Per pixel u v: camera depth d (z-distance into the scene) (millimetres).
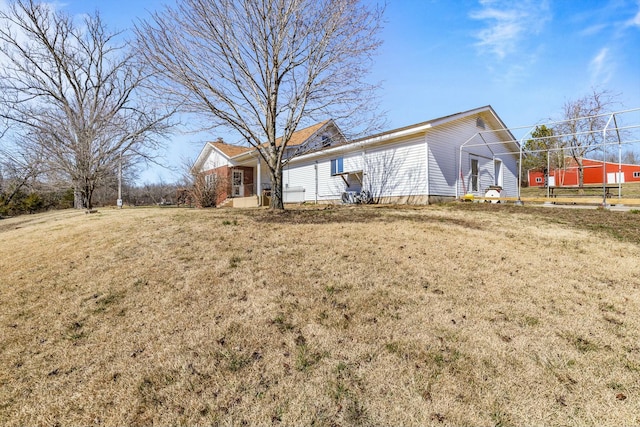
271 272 4473
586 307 3656
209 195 18359
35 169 14859
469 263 4941
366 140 13562
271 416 2154
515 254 5445
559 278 4473
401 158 13242
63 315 3611
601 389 2395
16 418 2246
